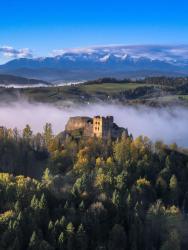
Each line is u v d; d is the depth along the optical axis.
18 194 166.25
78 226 153.50
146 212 174.25
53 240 146.62
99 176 198.75
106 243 151.88
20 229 145.38
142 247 157.12
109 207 166.50
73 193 173.12
